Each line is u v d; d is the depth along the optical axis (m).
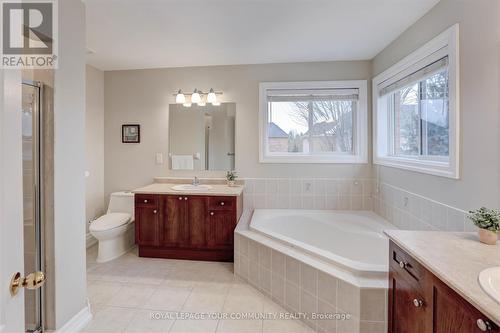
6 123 0.69
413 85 2.50
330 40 2.69
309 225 3.15
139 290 2.35
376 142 3.13
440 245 1.33
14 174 0.71
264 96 3.39
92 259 3.01
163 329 1.84
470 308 0.90
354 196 3.34
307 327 1.88
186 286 2.42
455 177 1.79
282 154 3.47
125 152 3.61
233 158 3.48
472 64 1.66
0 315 0.67
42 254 1.65
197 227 2.97
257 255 2.36
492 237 1.33
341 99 3.32
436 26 2.03
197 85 3.48
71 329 1.77
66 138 1.72
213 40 2.66
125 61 3.25
